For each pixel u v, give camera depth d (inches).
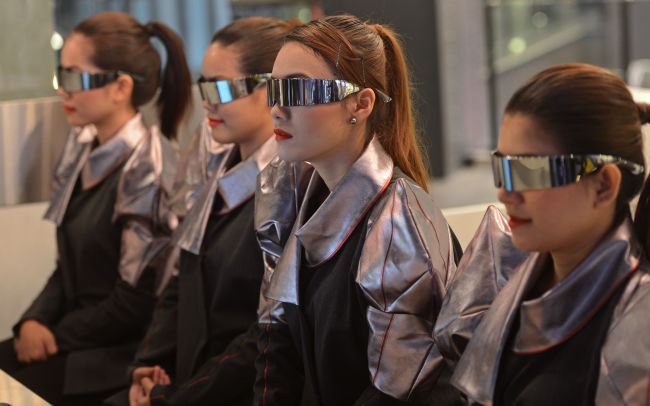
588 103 74.7
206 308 128.3
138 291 150.0
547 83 75.9
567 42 404.8
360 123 102.0
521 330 79.1
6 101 188.9
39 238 194.2
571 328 76.5
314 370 104.2
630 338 73.3
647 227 80.1
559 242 76.9
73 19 272.2
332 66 98.7
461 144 396.8
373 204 100.3
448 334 86.5
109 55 154.6
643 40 408.2
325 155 102.2
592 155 74.7
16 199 185.2
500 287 85.8
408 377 94.9
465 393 81.6
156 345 137.7
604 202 75.7
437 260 96.7
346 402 102.6
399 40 109.1
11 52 195.0
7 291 192.2
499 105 400.2
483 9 394.3
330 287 101.1
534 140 75.8
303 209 106.6
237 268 124.5
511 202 77.4
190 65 320.2
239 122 128.0
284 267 105.1
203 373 121.5
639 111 79.8
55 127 186.1
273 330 110.6
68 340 153.2
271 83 100.6
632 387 72.2
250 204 127.1
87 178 157.2
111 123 157.4
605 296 75.7
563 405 76.4
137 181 150.6
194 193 141.8
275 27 130.6
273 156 124.1
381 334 96.0
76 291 158.6
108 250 154.8
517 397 79.5
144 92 158.6
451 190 368.2
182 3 316.5
